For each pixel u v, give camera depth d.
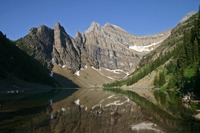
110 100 93.06
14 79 188.25
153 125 38.38
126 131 33.97
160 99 89.12
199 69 109.00
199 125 37.62
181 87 111.75
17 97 97.06
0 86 153.00
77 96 122.75
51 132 32.03
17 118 42.53
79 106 68.50
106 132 33.31
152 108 61.72
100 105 72.44
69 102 81.44
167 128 35.66
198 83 90.50
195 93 90.00
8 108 57.19
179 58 146.62
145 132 33.09
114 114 51.03
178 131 33.12
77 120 43.19
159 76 190.00
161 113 52.16
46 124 37.72
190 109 57.19
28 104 68.69
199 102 71.31
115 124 39.66
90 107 66.44
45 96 113.69
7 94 118.06
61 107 64.38
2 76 172.12
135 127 36.97
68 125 37.81
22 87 186.88
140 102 79.94
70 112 54.31
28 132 31.16
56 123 39.09
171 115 48.94
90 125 38.47
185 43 143.00
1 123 37.00
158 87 190.00
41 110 55.75
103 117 47.66
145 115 50.06
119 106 68.75
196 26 154.00
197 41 126.69
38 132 31.52
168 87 156.25
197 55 120.19
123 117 47.72
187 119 43.75
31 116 45.62
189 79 105.50
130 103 77.25
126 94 135.62
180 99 84.44
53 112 53.19
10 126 34.69
